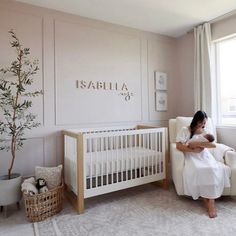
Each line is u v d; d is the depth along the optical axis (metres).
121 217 2.05
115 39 3.19
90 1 2.53
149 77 3.54
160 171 2.74
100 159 2.33
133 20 3.08
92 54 2.99
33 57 2.60
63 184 2.47
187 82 3.70
